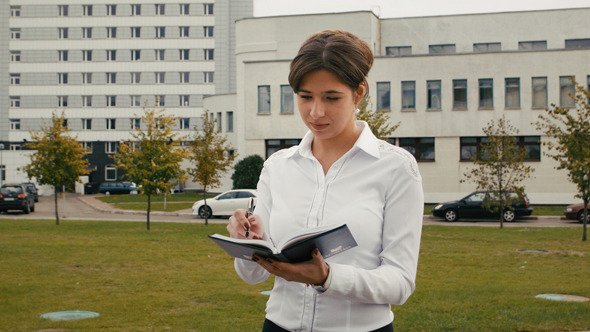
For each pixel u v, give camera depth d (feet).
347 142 7.09
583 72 118.32
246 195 101.81
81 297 28.37
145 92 250.98
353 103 6.77
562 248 50.75
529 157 120.57
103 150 249.34
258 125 131.54
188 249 49.42
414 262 6.70
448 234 66.95
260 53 151.94
